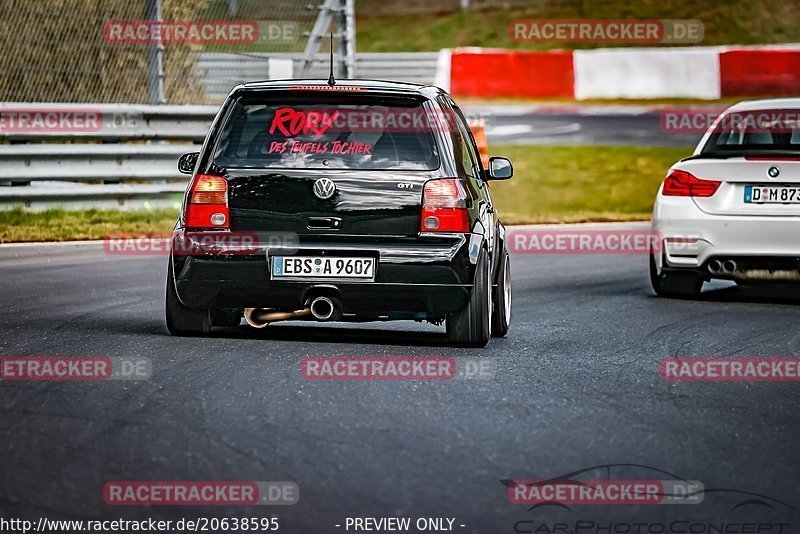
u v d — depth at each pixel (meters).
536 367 24.88
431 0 167.12
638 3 157.25
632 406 21.20
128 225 52.75
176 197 58.25
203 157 26.47
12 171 52.41
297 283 25.73
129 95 60.47
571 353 26.89
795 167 36.09
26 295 34.91
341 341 27.50
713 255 36.66
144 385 21.88
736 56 123.94
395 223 25.88
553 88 124.69
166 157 57.53
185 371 23.25
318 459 16.89
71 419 19.12
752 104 39.50
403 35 156.75
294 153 26.17
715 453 18.00
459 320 26.67
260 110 26.56
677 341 29.09
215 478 15.87
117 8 60.22
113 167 55.62
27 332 28.02
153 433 18.25
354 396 21.27
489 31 155.25
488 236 27.27
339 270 25.72
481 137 65.81
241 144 26.36
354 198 25.80
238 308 26.89
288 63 66.75
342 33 67.06
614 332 30.45
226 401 20.62
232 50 65.44
